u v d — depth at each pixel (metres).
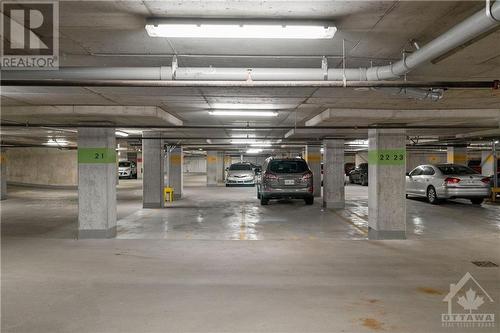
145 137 12.97
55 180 23.72
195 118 10.06
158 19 3.34
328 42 4.00
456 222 10.23
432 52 3.49
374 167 8.26
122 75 4.41
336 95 6.45
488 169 22.36
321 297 4.57
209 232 8.98
